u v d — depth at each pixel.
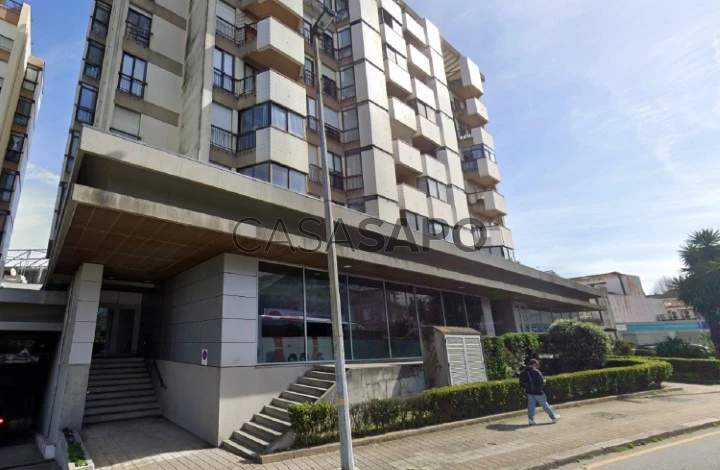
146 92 14.23
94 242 8.64
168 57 15.26
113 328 15.54
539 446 7.01
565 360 14.51
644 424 8.53
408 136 22.00
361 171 18.17
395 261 11.91
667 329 32.84
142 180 8.34
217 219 8.12
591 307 26.03
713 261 26.05
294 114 14.93
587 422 8.91
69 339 10.10
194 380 9.53
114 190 7.95
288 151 14.18
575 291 25.14
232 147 14.19
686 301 26.84
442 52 29.33
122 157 7.71
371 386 9.45
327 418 7.54
